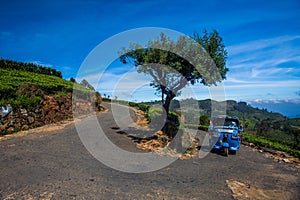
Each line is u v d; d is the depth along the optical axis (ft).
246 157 29.66
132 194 15.37
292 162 28.30
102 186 16.29
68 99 52.26
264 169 24.35
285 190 18.44
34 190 14.90
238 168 23.98
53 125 40.11
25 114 36.09
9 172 17.62
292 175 22.70
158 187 16.92
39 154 22.66
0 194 14.06
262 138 45.16
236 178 20.59
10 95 36.37
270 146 37.35
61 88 54.49
